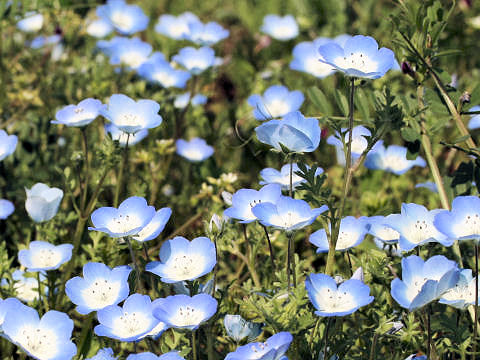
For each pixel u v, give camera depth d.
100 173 0.90
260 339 0.84
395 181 1.01
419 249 0.80
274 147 0.79
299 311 0.77
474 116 0.98
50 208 0.85
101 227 0.78
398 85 1.03
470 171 0.86
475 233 0.77
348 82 0.79
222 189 0.96
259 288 0.81
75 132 1.05
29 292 0.88
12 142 0.86
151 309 0.77
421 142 0.86
